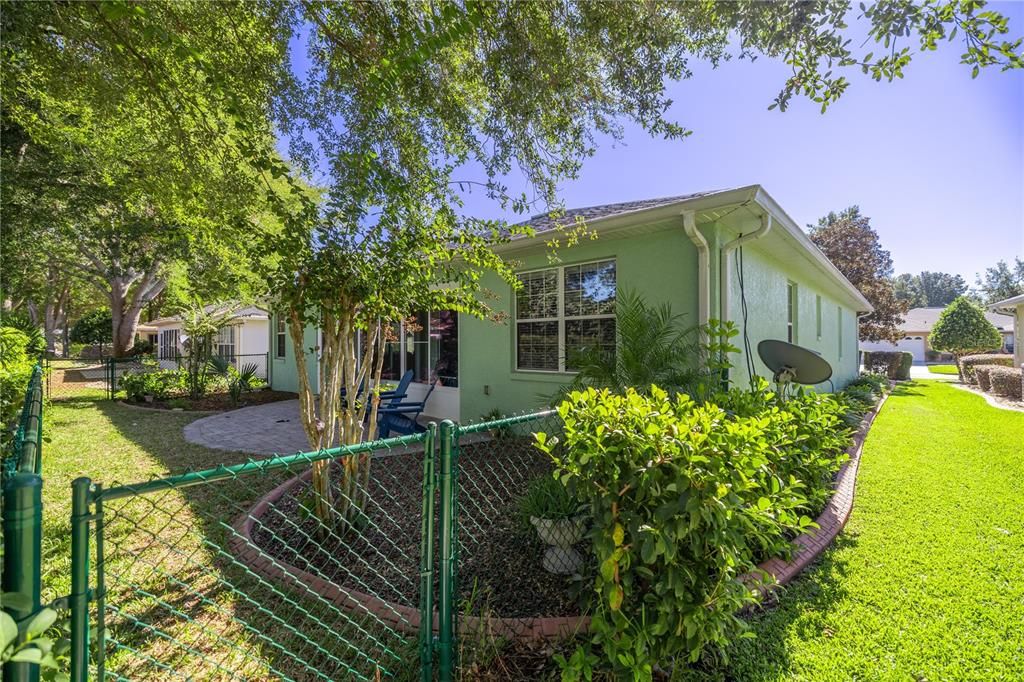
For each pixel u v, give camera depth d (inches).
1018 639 92.9
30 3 117.6
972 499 171.5
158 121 147.4
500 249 257.0
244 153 117.4
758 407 157.3
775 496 101.6
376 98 126.6
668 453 78.4
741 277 232.4
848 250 923.4
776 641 92.5
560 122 154.3
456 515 84.4
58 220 299.6
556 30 134.8
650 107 146.5
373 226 127.0
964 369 718.5
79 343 1164.5
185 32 123.5
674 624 77.2
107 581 107.3
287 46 138.3
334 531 138.3
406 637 94.1
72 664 51.0
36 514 46.1
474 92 158.1
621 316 210.4
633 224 213.8
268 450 250.4
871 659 87.5
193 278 288.0
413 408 297.7
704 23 116.6
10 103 189.8
